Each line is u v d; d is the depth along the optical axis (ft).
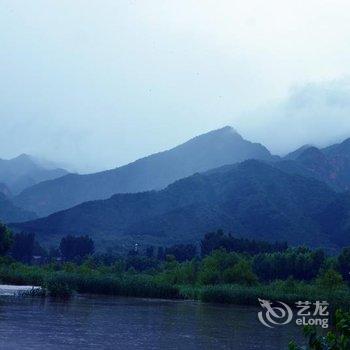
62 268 437.58
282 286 315.78
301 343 155.12
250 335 171.32
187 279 389.39
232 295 302.45
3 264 387.75
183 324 190.60
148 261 550.77
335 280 312.91
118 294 319.27
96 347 129.59
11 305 215.10
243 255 477.36
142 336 153.79
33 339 133.90
